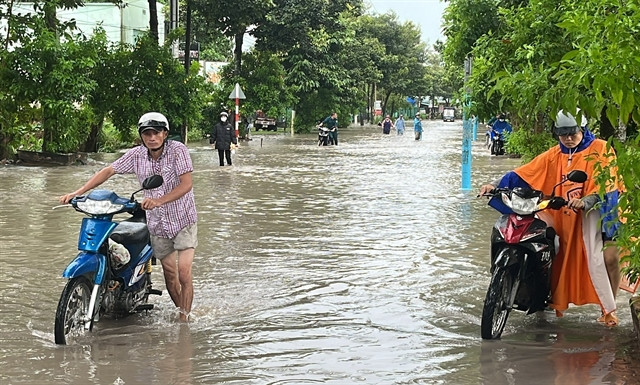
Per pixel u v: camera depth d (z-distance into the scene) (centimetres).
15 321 741
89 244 671
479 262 1029
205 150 3584
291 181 2142
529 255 685
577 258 710
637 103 499
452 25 1533
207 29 4900
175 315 765
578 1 704
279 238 1202
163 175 719
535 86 591
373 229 1297
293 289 874
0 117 2486
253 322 742
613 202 682
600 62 496
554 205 678
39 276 935
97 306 691
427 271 972
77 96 2522
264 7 4506
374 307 798
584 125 719
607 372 600
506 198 688
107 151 3219
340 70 5884
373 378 586
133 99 2956
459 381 579
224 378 584
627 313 781
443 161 3008
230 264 1005
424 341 683
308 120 6028
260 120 6066
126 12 4931
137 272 730
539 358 636
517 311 793
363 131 6994
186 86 3038
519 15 1033
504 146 3259
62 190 1844
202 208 1552
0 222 1345
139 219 759
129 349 654
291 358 633
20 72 2480
